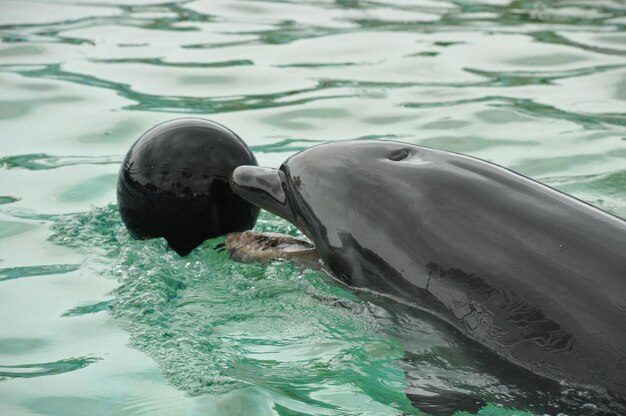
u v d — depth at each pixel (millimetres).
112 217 9000
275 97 12414
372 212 6883
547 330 5949
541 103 12164
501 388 6023
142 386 6336
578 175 9969
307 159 7422
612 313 5797
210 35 15484
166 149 8102
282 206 7570
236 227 8289
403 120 11539
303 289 7383
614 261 5992
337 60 14109
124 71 13414
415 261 6578
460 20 16641
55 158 10383
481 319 6207
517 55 14320
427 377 6250
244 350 6797
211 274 7855
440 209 6598
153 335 6984
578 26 16094
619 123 11430
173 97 12367
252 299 7441
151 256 8094
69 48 14531
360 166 7125
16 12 16688
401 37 15422
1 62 13734
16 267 8055
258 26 16125
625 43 14914
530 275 6109
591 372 5750
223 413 6027
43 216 9031
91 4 17500
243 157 8219
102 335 6996
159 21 16391
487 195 6559
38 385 6344
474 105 12078
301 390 6285
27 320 7199
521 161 10336
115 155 10492
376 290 6836
